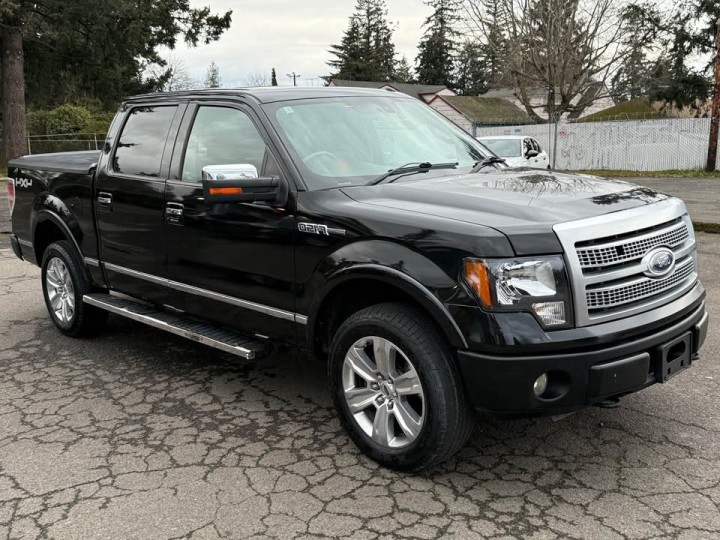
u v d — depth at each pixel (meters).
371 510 3.19
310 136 4.14
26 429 4.16
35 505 3.30
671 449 3.69
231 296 4.27
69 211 5.62
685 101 35.66
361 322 3.49
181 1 29.30
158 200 4.65
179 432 4.07
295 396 4.60
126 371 5.13
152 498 3.34
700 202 14.33
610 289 3.19
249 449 3.84
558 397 3.11
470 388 3.15
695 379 4.63
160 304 4.93
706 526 2.98
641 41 31.75
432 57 84.00
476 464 3.60
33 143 35.09
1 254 9.85
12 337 6.03
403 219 3.35
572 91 32.31
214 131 4.44
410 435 3.42
